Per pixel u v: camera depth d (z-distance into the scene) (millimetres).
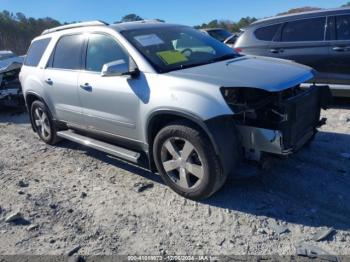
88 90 4938
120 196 4426
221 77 3852
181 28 5297
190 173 4078
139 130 4422
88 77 4961
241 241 3443
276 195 4141
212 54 4840
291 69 4176
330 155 4988
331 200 3979
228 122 3795
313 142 5430
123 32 4695
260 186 4332
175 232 3658
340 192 4105
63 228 3852
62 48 5613
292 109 3773
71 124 5617
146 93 4180
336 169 4605
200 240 3510
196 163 4020
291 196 4105
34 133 7418
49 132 6305
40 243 3629
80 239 3648
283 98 3957
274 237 3457
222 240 3477
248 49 7887
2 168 5586
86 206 4258
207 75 3943
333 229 3492
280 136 3645
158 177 4824
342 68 6871
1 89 9031
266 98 3893
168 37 4883
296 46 7301
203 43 5066
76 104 5273
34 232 3811
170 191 4426
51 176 5164
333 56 6910
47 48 5957
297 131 3977
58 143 6488
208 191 3969
